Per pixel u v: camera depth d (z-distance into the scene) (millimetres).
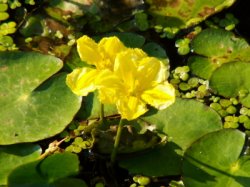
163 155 357
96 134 357
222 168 347
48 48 410
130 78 316
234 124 378
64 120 366
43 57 387
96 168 362
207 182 342
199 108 371
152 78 318
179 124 367
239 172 344
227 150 351
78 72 324
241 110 383
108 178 359
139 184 353
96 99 380
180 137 364
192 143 352
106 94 314
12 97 374
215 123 367
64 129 366
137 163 356
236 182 341
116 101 314
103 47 327
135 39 410
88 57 325
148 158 357
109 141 356
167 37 418
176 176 353
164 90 315
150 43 409
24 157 357
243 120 379
